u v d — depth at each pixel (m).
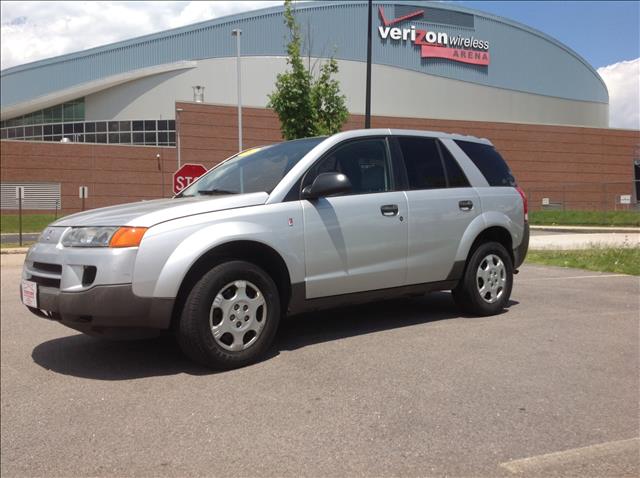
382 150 5.39
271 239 4.47
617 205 36.31
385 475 2.77
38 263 4.41
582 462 2.85
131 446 3.21
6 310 7.79
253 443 3.15
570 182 46.59
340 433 3.22
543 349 4.70
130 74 49.25
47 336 6.02
